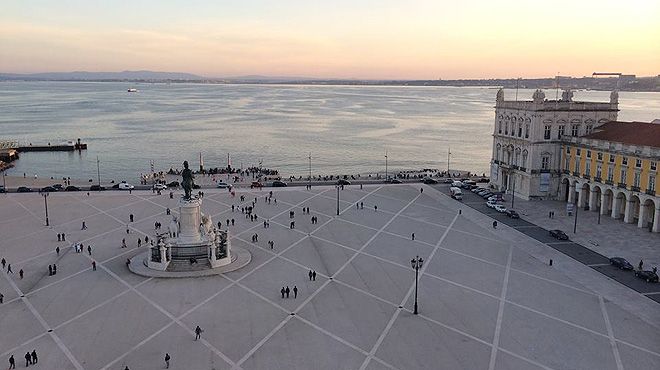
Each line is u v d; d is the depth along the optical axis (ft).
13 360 153.58
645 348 166.91
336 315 188.96
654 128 315.58
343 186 417.28
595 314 191.21
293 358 159.74
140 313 188.96
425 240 279.49
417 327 180.34
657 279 221.05
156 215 322.55
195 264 233.14
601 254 256.93
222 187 412.77
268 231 293.02
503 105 398.83
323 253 257.14
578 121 365.81
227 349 164.55
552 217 324.39
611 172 321.11
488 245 271.08
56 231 288.71
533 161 366.22
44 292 206.80
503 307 196.75
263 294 206.69
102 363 155.84
